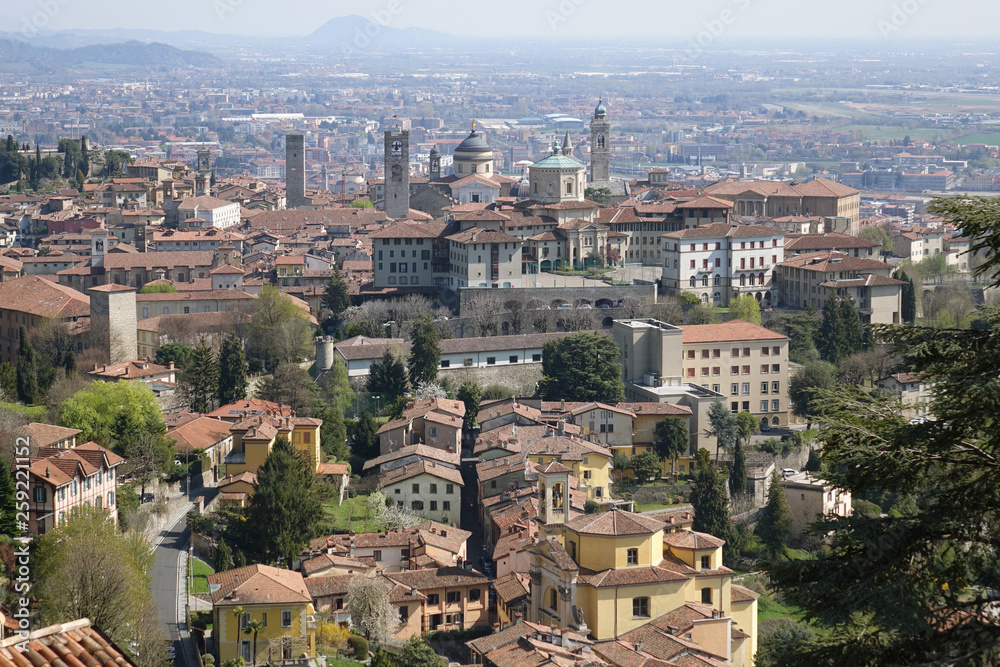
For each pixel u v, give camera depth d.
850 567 68.00
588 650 190.50
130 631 174.38
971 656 62.97
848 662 66.50
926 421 67.88
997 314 70.75
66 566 175.38
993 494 67.06
